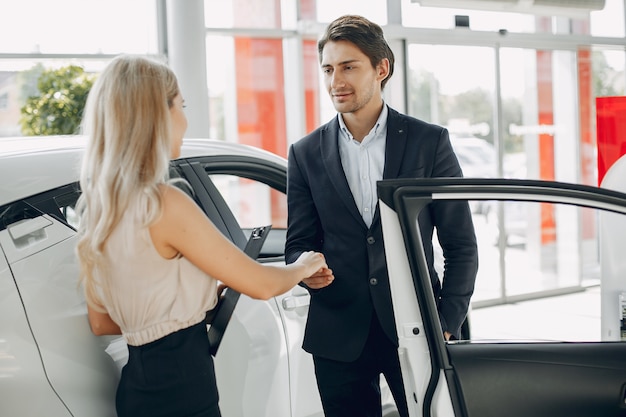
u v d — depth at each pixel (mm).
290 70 6832
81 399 2033
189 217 1826
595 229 7852
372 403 2391
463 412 1896
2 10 5555
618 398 1968
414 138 2312
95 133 1822
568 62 7805
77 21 5805
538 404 1937
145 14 6047
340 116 2385
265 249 3352
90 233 1812
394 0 6980
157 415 1875
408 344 1942
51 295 2039
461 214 2211
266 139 6766
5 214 2033
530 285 7570
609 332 2582
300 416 2768
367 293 2287
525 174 7621
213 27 6453
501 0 7023
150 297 1831
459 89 7223
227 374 2467
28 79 5684
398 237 1941
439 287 2289
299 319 2812
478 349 1952
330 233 2330
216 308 2057
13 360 1916
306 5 6824
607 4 8039
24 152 2209
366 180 2330
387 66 2357
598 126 3105
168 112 1844
